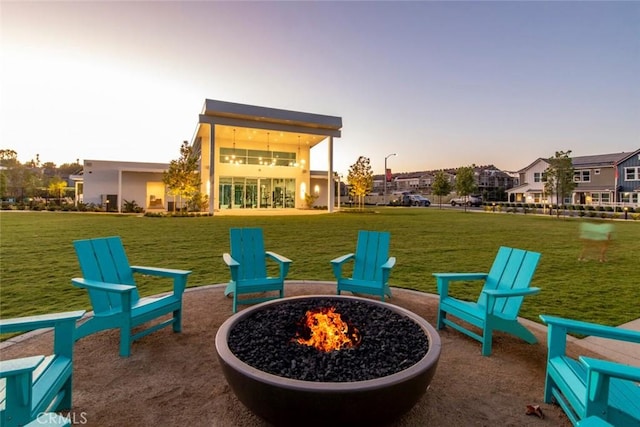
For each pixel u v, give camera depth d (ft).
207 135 84.02
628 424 5.19
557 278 20.38
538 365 9.53
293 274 20.90
